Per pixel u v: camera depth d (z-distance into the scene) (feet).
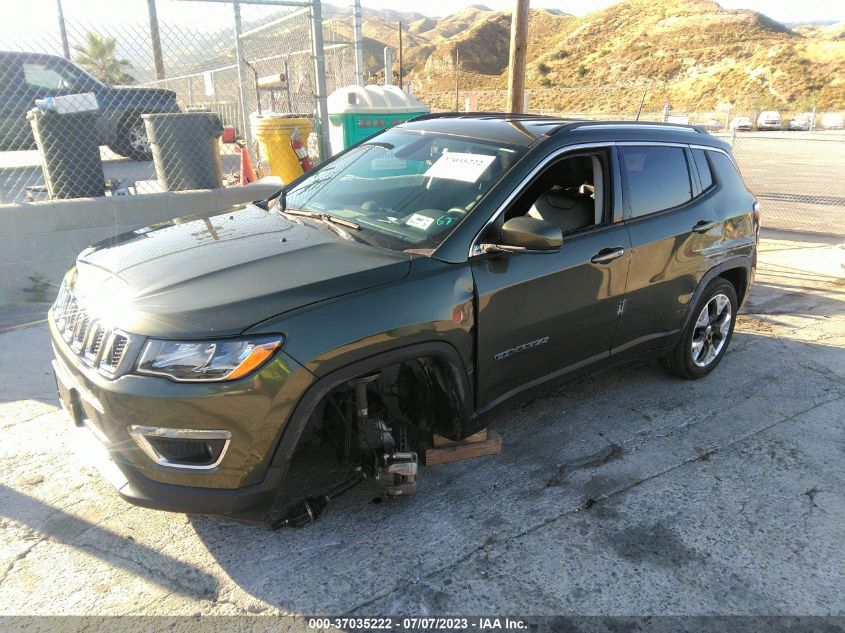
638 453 12.06
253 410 7.87
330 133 28.81
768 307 20.94
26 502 10.05
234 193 22.50
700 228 13.42
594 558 9.27
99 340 8.22
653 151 12.92
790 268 25.96
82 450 8.74
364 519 9.90
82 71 31.63
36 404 13.08
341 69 37.22
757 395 14.58
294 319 8.09
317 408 9.14
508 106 26.43
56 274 19.51
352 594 8.45
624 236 11.87
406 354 8.89
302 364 8.02
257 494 8.26
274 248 9.64
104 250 10.28
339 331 8.27
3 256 18.53
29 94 29.71
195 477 8.02
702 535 9.85
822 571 9.19
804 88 239.91
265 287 8.43
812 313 20.39
